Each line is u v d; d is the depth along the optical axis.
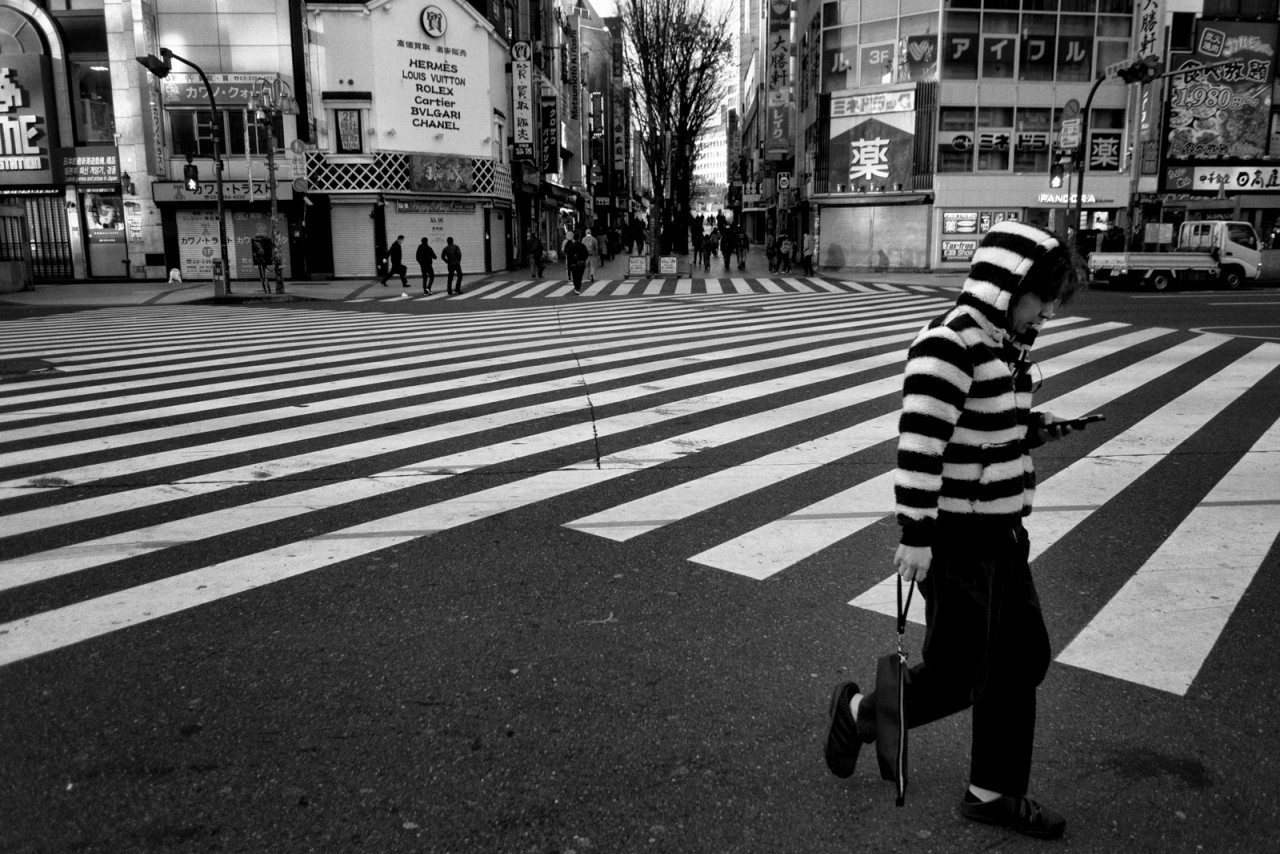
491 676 3.49
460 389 9.61
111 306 22.47
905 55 33.28
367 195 31.45
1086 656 3.62
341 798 2.75
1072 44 32.91
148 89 30.45
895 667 2.61
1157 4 32.06
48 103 30.81
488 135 33.88
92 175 31.09
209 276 31.80
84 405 8.86
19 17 30.52
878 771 2.92
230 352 12.64
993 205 33.31
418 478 6.25
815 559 4.71
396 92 31.38
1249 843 2.56
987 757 2.60
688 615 4.03
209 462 6.69
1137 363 11.09
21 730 3.14
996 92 32.88
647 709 3.25
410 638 3.82
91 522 5.34
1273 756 2.96
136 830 2.61
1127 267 25.00
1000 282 2.40
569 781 2.84
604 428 7.75
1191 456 6.73
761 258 45.09
